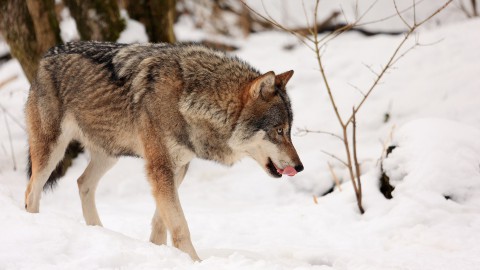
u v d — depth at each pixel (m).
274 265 7.95
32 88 10.63
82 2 15.53
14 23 15.15
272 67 20.22
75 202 14.02
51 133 10.39
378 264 9.23
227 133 9.40
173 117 9.17
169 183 9.26
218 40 23.41
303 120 17.22
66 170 15.36
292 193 14.49
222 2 26.03
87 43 10.52
